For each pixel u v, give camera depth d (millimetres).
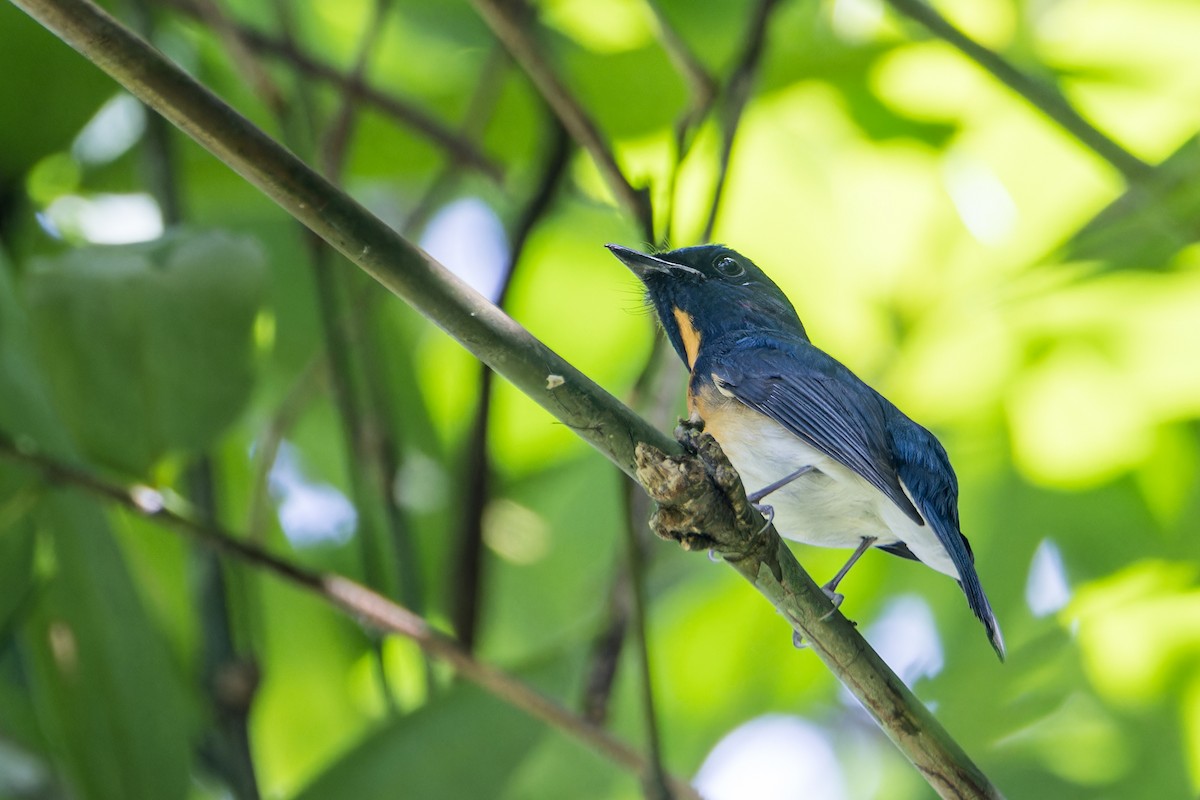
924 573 10969
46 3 4359
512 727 7738
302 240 8859
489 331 4859
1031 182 11688
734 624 11164
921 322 11328
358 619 7410
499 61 9586
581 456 11250
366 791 7562
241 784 7555
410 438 10109
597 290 11781
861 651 5426
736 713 10945
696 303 9641
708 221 7641
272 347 10398
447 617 9141
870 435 8094
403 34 11148
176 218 8625
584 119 7309
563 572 10906
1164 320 11133
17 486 7309
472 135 9641
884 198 11789
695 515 5145
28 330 7539
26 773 7797
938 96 11094
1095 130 8320
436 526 10000
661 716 10797
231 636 7766
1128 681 10688
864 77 10867
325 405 10438
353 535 10273
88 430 7633
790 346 8781
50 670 7430
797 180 11750
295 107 10094
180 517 7305
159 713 7414
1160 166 8930
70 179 9820
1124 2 10969
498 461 11195
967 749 9914
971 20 10906
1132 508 10938
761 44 7949
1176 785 10375
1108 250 9977
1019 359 11266
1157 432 11172
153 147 8734
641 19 10539
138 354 7609
